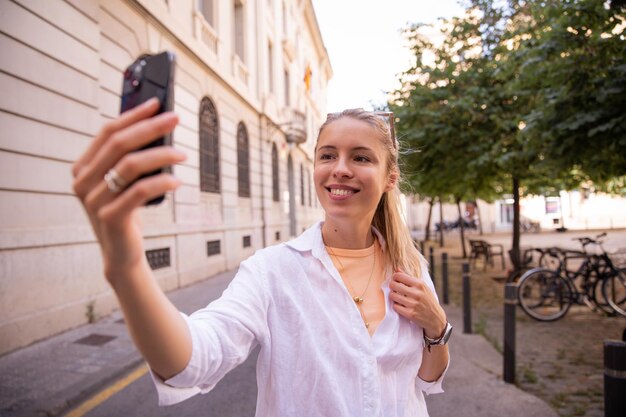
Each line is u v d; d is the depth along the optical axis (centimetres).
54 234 570
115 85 736
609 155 521
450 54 945
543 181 922
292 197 2392
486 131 864
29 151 539
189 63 1029
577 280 883
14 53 519
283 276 123
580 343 534
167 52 69
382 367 123
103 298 667
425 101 916
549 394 384
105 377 428
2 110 503
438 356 139
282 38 2212
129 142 58
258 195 1650
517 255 916
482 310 731
